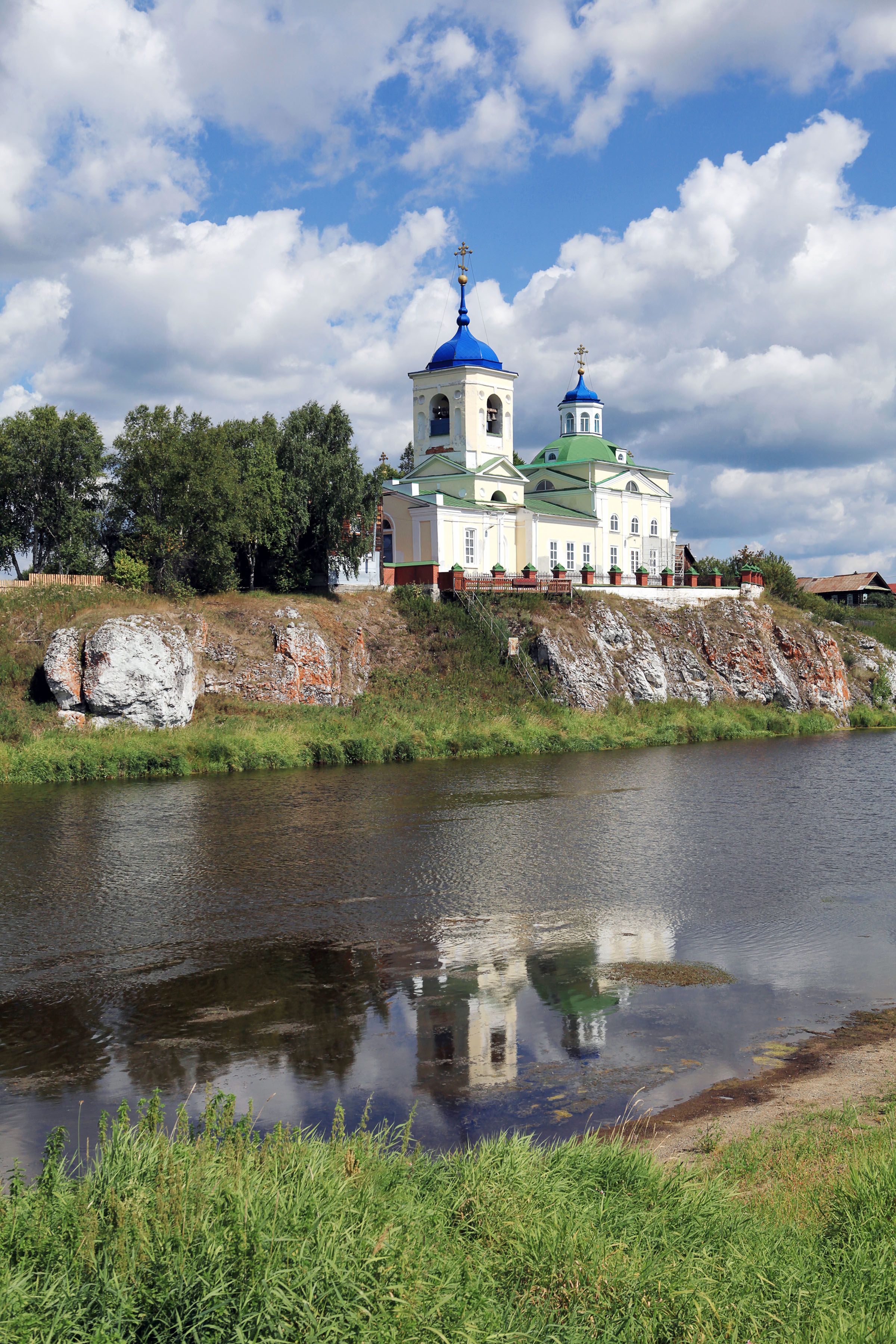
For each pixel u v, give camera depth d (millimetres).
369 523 65562
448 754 51812
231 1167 8242
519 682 62000
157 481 57812
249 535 59969
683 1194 9133
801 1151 10742
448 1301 7043
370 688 58906
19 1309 6629
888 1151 10055
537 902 23594
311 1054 14688
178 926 21594
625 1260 7836
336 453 64375
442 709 57281
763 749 57406
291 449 63094
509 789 40562
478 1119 12383
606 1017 16188
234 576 60844
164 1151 8680
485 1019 16109
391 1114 12547
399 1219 7957
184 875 26016
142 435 58750
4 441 56719
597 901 23719
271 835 31047
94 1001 17094
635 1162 9648
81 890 24562
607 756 52719
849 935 20984
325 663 56500
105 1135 9406
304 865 27172
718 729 63844
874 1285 7680
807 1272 7859
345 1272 7070
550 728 56750
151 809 35438
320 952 19875
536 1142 11625
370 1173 8758
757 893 24453
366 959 19453
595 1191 9148
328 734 50406
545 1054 14602
